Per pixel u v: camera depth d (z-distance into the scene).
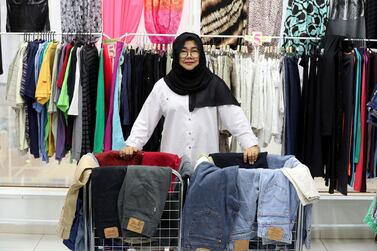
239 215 1.77
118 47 2.77
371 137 2.83
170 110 2.39
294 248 1.87
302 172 1.81
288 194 1.79
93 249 1.81
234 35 3.01
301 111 2.82
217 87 2.40
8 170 3.54
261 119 2.80
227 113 2.38
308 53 2.93
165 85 2.42
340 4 2.94
